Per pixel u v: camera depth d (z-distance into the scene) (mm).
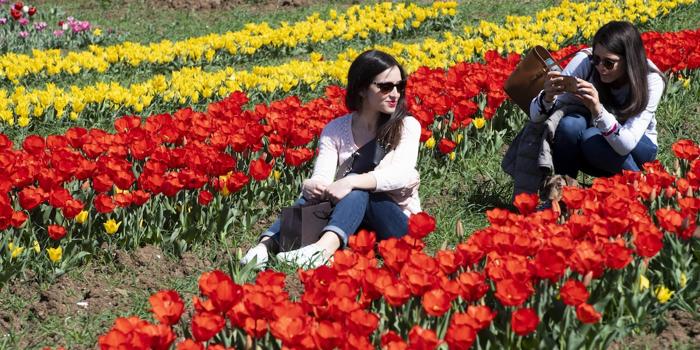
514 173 5703
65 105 8195
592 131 5523
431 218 3908
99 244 5059
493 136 7188
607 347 3695
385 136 5035
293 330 2959
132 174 5527
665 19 12703
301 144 6082
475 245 3592
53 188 4898
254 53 11945
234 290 3186
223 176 5426
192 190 5406
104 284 4785
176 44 11586
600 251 3752
